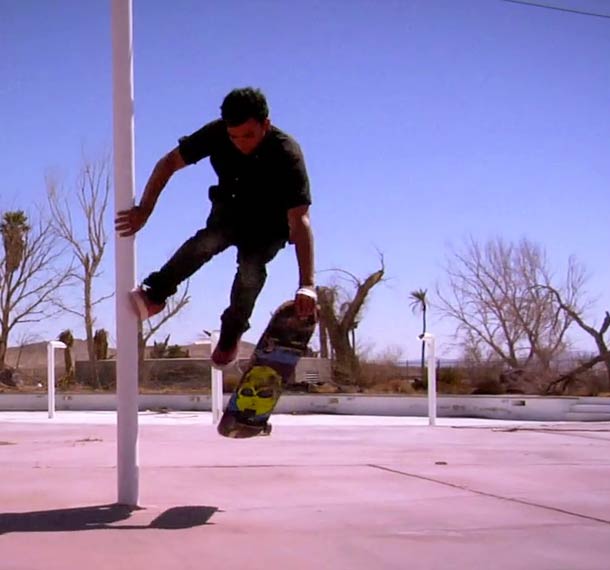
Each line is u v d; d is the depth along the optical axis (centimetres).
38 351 5159
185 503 579
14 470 758
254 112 472
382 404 2473
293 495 625
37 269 3994
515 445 1105
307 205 482
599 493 654
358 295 3669
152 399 2694
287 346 482
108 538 461
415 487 676
